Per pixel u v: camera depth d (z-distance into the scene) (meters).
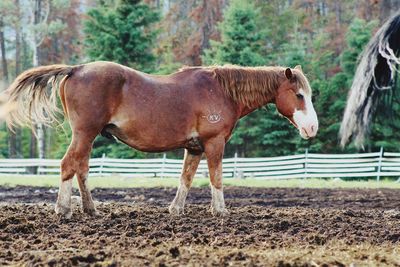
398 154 26.09
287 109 9.98
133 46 36.53
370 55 18.86
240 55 36.88
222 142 9.61
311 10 53.91
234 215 10.05
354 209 12.62
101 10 36.97
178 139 9.37
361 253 6.90
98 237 7.61
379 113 20.23
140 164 27.53
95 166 28.94
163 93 9.24
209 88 9.55
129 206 11.66
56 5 39.44
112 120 9.08
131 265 5.96
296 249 7.09
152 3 54.50
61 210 9.05
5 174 27.03
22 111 9.09
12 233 7.86
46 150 45.44
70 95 8.95
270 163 26.72
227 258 6.29
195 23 54.12
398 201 14.57
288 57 39.66
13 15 40.12
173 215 9.80
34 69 9.03
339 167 27.09
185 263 6.07
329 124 37.94
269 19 51.19
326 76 44.62
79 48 51.69
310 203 14.07
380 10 47.47
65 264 5.96
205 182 19.80
